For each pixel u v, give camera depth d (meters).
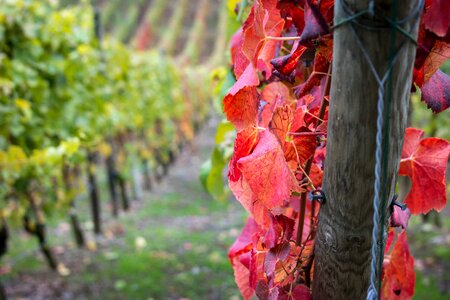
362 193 0.68
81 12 5.42
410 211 0.97
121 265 5.00
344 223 0.70
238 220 7.12
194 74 16.94
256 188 0.79
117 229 6.58
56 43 3.96
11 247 5.80
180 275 4.80
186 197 8.98
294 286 0.84
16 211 3.87
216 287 4.50
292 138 0.82
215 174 1.64
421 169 0.94
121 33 30.31
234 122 0.85
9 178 3.07
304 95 0.86
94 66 5.17
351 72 0.65
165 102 11.17
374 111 0.65
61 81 4.05
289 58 0.82
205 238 6.17
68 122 4.03
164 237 6.23
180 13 34.41
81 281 4.62
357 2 0.63
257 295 0.86
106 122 5.75
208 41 33.16
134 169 8.82
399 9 0.62
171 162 12.17
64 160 2.84
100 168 10.95
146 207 8.22
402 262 0.97
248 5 1.25
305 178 0.85
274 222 0.83
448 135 4.75
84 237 5.87
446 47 0.78
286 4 0.81
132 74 7.94
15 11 3.55
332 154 0.70
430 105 0.82
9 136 3.37
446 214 6.89
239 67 0.93
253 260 0.90
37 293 4.30
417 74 0.81
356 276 0.72
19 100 3.26
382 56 0.63
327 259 0.74
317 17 0.70
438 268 4.61
